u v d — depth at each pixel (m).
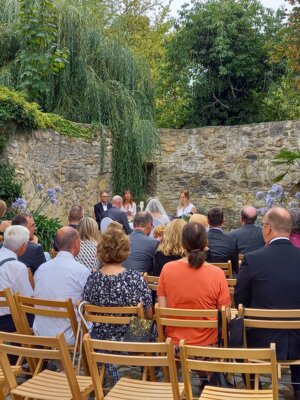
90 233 5.78
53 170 12.82
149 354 4.32
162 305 4.25
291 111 19.56
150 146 14.73
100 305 4.19
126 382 3.56
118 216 9.35
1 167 11.02
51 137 12.70
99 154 14.22
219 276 4.16
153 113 15.96
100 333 4.24
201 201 15.42
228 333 3.98
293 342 3.87
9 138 11.17
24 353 3.37
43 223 10.97
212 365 3.05
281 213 4.08
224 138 15.16
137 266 5.76
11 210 10.85
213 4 18.75
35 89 12.57
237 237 6.46
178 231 5.29
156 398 3.33
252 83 18.95
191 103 19.45
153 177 15.91
